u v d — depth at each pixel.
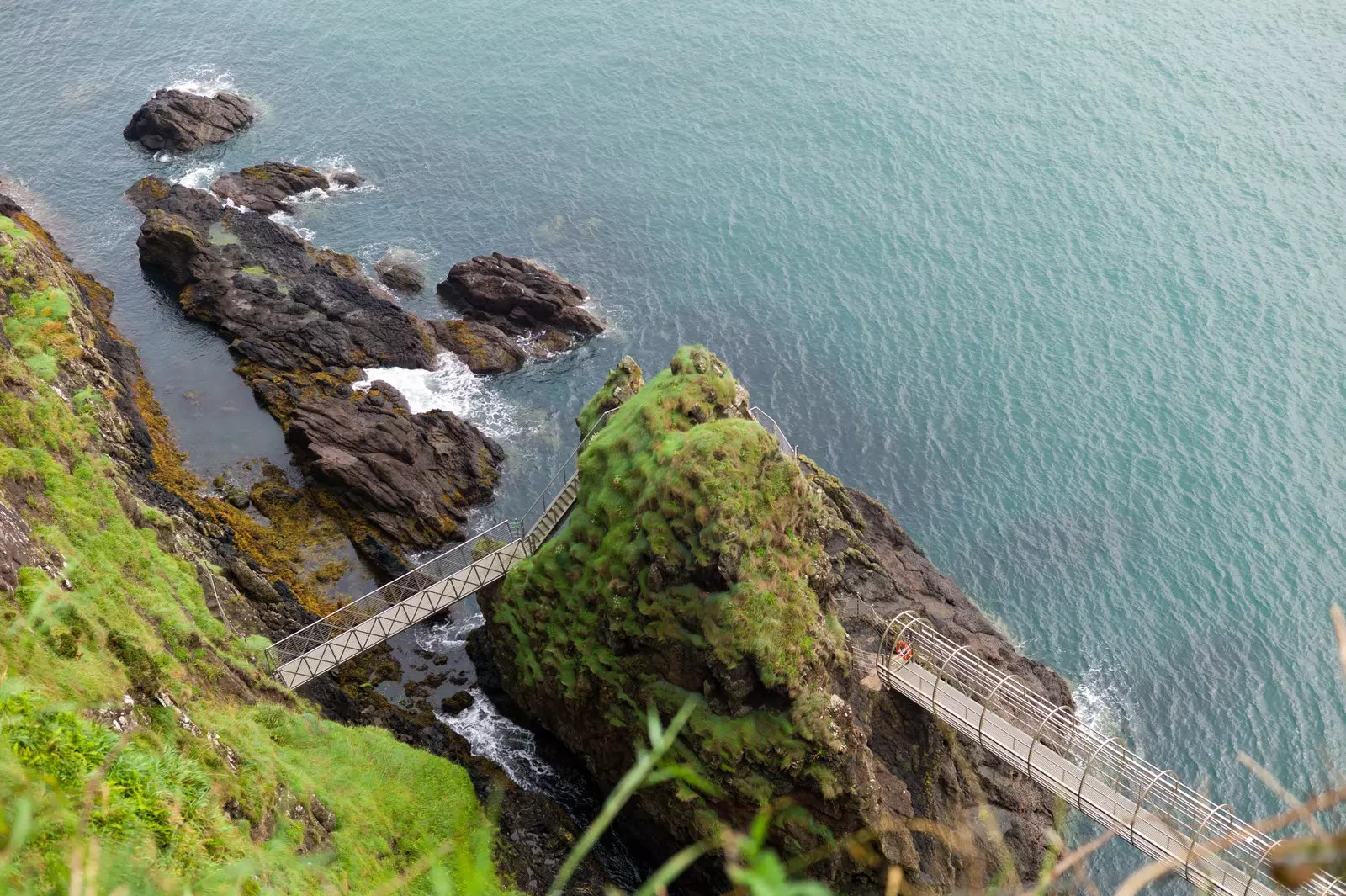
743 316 95.69
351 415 81.38
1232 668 69.94
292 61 131.00
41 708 23.47
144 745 32.06
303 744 51.22
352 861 43.91
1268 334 92.94
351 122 120.25
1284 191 108.56
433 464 79.38
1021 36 135.12
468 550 73.12
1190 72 126.94
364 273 98.44
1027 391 88.56
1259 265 99.88
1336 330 93.19
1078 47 132.50
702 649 56.16
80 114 118.75
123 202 104.38
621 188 111.19
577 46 135.12
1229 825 51.25
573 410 86.81
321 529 75.44
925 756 61.91
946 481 81.56
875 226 105.75
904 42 134.88
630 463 61.38
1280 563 75.75
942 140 117.38
